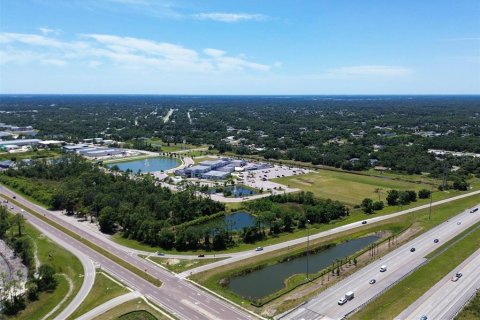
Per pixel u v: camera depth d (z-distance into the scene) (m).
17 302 152.62
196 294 159.88
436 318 138.62
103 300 155.25
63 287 165.88
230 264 187.50
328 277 175.12
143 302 153.62
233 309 148.88
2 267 189.25
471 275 171.00
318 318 140.00
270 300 155.50
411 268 178.50
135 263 187.62
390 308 145.50
